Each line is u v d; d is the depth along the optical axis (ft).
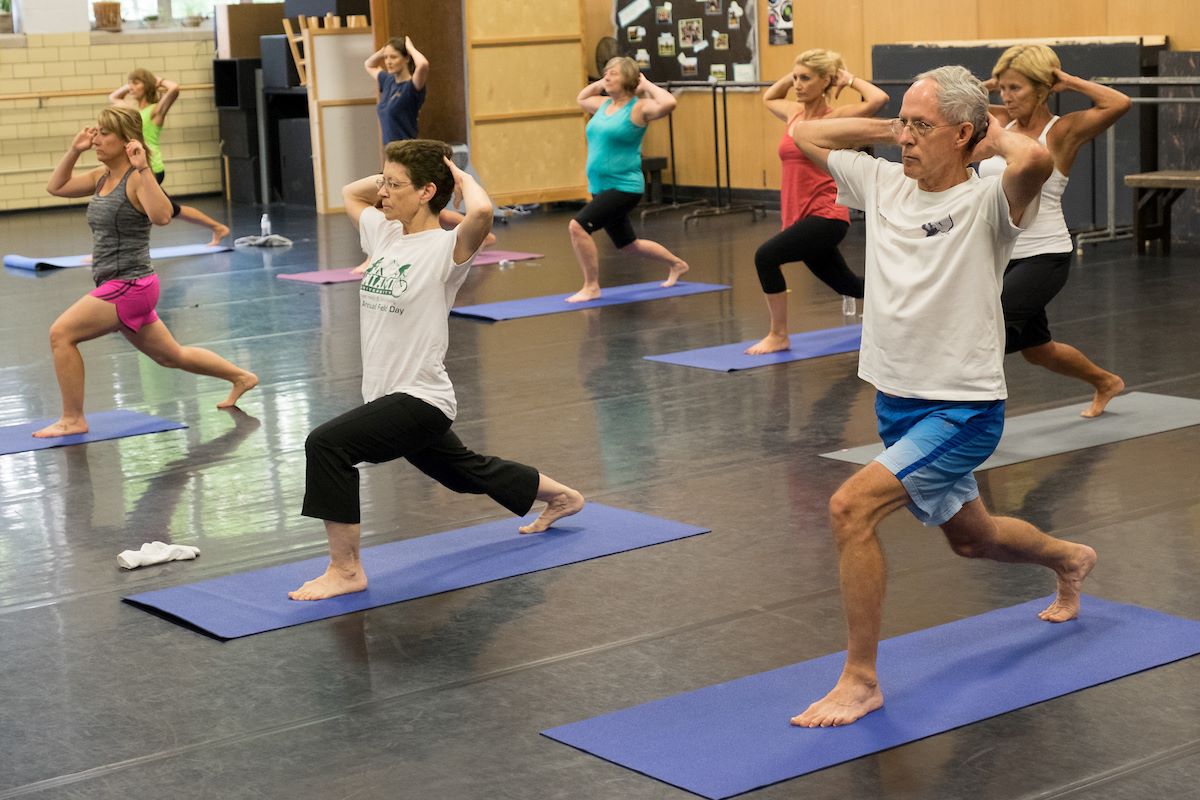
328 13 50.21
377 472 18.45
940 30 41.50
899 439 10.87
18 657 12.79
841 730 10.49
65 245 43.96
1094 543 14.69
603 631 12.86
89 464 19.34
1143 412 19.67
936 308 10.44
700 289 31.94
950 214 10.41
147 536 16.22
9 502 17.67
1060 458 17.71
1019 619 12.61
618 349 25.77
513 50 48.21
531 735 10.77
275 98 54.85
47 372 25.67
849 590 10.50
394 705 11.42
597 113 30.60
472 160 47.98
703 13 48.55
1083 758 10.00
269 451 19.77
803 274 33.53
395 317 13.74
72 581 14.79
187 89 56.90
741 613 13.15
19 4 53.52
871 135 11.02
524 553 15.02
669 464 18.34
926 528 15.39
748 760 10.08
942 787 9.64
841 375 22.93
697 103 49.47
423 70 37.68
